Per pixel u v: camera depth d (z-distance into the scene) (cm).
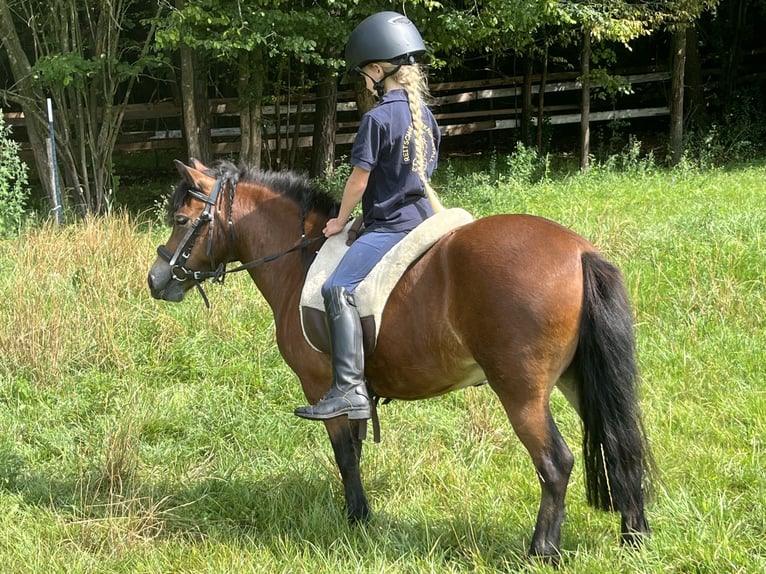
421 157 369
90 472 477
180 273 445
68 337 630
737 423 494
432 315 359
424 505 435
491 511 418
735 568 340
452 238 361
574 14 1322
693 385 545
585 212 1003
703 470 438
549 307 335
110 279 725
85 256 765
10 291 692
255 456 510
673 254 766
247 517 438
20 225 987
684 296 672
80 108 1188
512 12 1198
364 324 374
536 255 341
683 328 625
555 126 2030
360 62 376
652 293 685
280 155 1548
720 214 891
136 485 464
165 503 450
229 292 715
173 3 1223
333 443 409
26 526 429
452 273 354
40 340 619
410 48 373
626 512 350
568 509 418
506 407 348
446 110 1986
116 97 1802
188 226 439
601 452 342
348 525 411
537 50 1620
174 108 1534
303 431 539
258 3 1116
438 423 530
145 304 698
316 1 1188
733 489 427
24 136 1652
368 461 480
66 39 1156
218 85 1755
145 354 635
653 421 503
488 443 494
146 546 403
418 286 364
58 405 570
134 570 383
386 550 386
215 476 479
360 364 370
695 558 353
